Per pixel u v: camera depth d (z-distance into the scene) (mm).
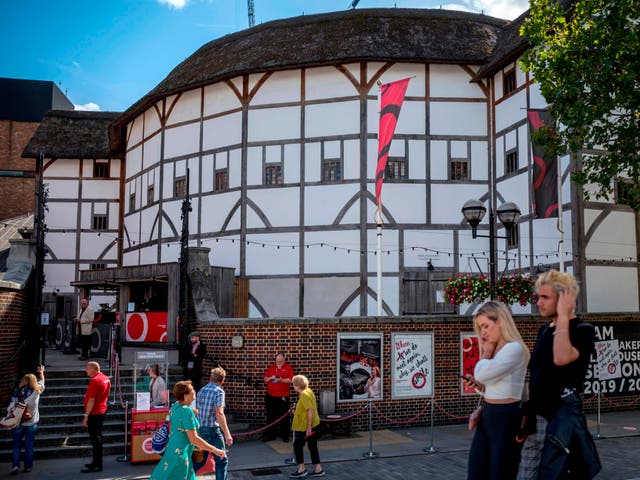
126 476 8742
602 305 15422
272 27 22031
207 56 22797
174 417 6363
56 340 19938
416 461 9359
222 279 17625
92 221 28453
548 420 3709
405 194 19031
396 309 18516
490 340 3855
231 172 20547
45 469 9195
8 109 40031
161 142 22984
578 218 15477
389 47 19344
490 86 19609
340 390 11844
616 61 10812
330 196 19234
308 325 11906
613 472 8352
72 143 28922
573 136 11719
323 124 19594
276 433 11125
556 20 11719
